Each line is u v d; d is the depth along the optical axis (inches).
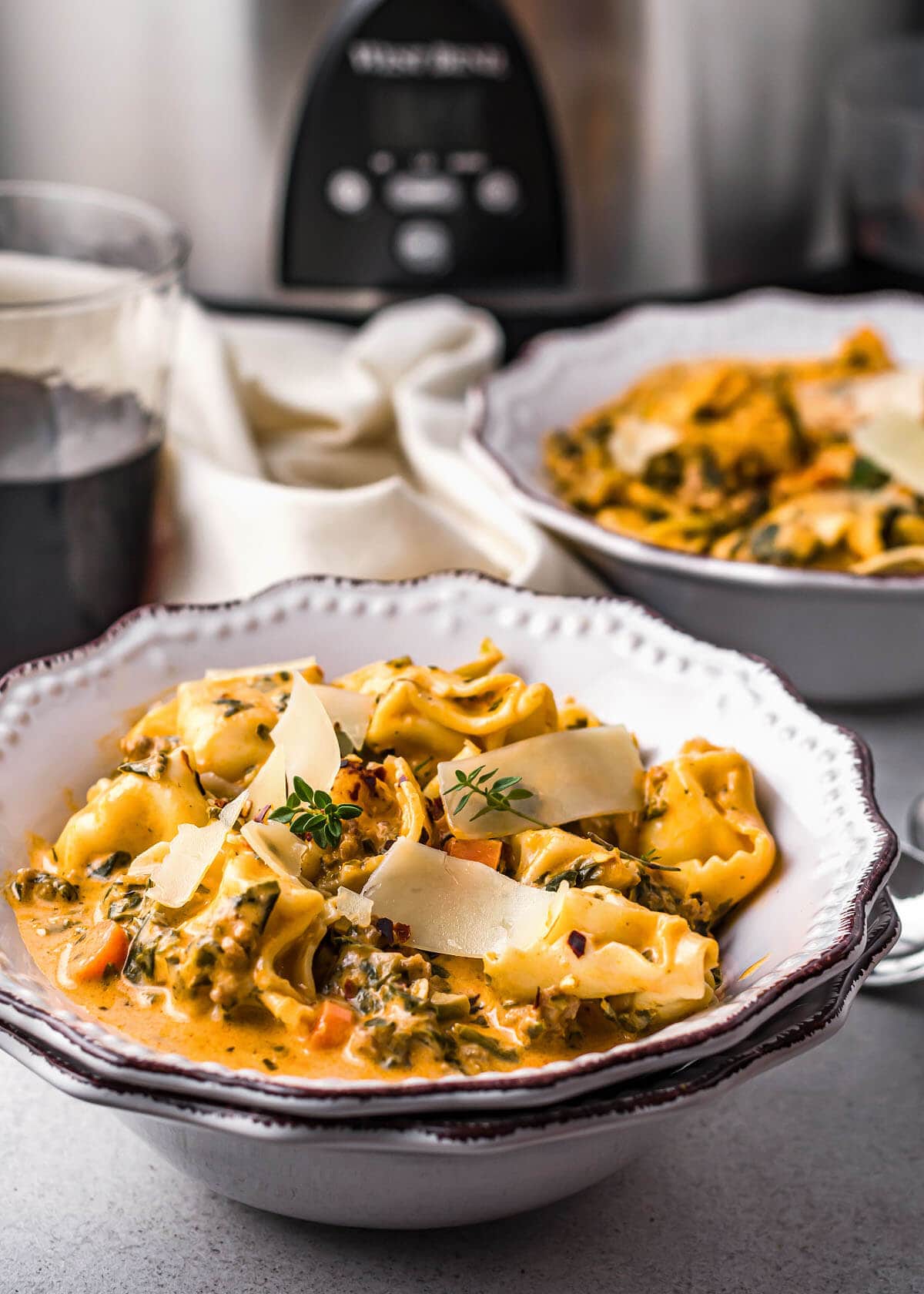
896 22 40.3
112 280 34.2
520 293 39.9
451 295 39.8
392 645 28.8
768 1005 23.0
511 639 28.7
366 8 37.4
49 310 30.5
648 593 32.2
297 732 25.5
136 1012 23.9
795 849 26.0
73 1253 24.5
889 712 32.9
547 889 24.9
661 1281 24.4
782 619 31.3
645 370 37.4
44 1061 22.5
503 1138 22.0
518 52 37.8
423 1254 24.6
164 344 32.5
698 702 27.7
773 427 34.2
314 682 27.5
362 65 37.8
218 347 35.6
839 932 23.8
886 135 39.6
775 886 25.8
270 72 37.8
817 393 34.8
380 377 37.1
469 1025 23.9
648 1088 22.6
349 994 24.0
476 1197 23.5
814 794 26.2
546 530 33.4
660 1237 24.9
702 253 40.1
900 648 31.5
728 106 39.0
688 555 30.7
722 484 34.2
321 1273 24.4
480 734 26.7
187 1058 22.9
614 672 28.3
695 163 39.3
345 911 24.2
